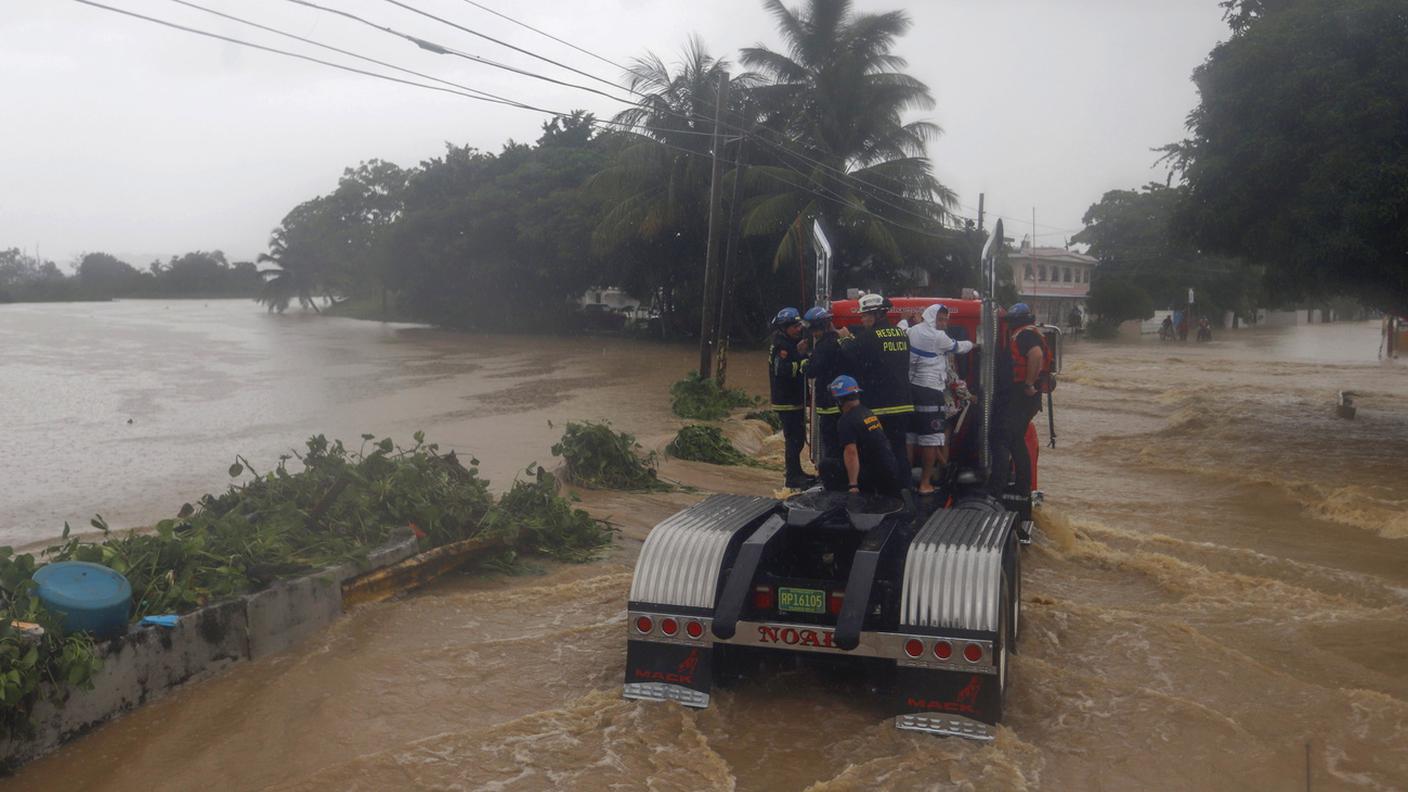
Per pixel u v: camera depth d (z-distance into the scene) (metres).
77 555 5.91
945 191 43.44
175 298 131.88
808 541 6.42
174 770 4.85
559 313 58.00
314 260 88.81
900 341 7.34
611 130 41.03
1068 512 12.09
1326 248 15.63
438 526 8.16
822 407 7.44
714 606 5.64
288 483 7.93
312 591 6.77
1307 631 7.09
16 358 37.25
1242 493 13.48
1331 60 15.81
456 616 7.22
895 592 5.85
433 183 63.66
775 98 42.94
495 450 15.49
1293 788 4.71
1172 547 9.88
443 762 4.93
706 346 24.77
